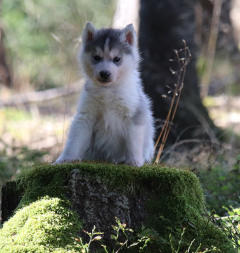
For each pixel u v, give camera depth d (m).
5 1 36.91
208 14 26.22
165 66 16.72
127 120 9.34
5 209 8.54
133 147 9.30
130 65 9.72
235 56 31.56
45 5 32.12
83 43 10.00
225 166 12.27
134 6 17.34
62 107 25.77
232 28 31.30
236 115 22.47
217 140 14.97
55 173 7.75
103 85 9.23
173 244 7.25
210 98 25.94
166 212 7.61
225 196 10.80
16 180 8.39
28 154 13.62
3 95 30.66
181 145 15.77
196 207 7.95
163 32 16.89
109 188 7.49
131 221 7.53
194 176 8.09
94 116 9.50
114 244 7.38
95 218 7.43
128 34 10.01
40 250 6.73
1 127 21.72
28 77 33.25
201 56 28.42
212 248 7.22
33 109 25.98
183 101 16.80
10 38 35.72
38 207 7.27
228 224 8.16
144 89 16.75
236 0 38.69
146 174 7.70
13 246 6.76
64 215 7.24
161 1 16.91
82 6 29.53
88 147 9.77
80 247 6.84
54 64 28.75
